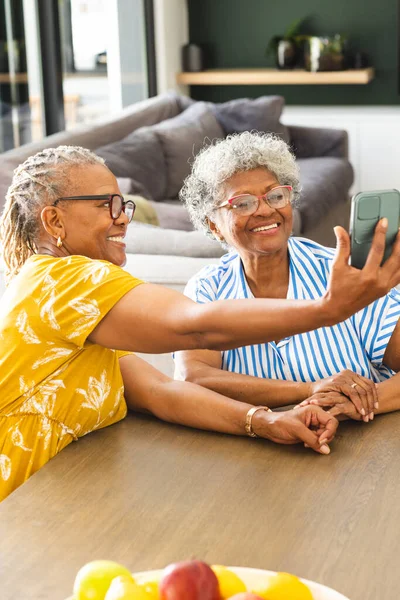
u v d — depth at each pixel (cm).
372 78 659
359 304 116
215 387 170
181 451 148
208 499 131
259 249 168
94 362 154
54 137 426
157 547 119
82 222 155
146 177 464
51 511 129
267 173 168
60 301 141
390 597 107
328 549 117
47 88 494
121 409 162
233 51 680
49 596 109
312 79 633
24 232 160
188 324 126
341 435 152
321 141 585
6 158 365
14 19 457
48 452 152
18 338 147
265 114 563
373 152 655
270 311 120
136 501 131
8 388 150
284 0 659
